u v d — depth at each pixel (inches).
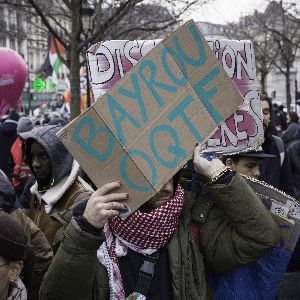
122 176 91.5
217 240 100.8
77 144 91.4
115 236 99.1
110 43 108.0
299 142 255.8
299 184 251.6
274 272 103.3
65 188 144.5
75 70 393.1
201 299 98.0
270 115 223.0
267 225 98.0
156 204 98.7
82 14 410.0
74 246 89.4
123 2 409.7
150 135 92.3
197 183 103.2
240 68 116.6
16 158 309.4
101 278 97.7
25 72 329.1
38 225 147.9
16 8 482.0
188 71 95.6
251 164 138.2
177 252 98.3
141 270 97.7
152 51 94.0
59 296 93.2
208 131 95.4
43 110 1365.7
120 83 92.1
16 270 93.7
